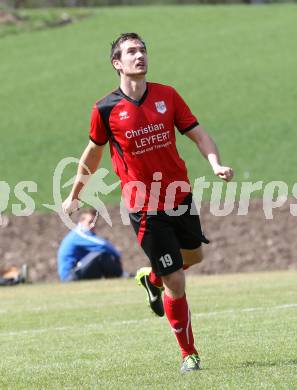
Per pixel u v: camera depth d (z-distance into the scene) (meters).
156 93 22.00
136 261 69.44
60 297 43.66
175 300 21.89
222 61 145.75
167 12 183.38
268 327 29.09
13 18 177.00
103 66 148.38
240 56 147.75
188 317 21.97
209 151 21.91
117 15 182.38
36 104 131.25
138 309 36.94
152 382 20.19
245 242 72.88
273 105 123.25
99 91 135.25
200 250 23.30
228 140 110.81
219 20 174.12
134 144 21.73
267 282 46.88
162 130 21.77
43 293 46.41
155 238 21.75
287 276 52.00
